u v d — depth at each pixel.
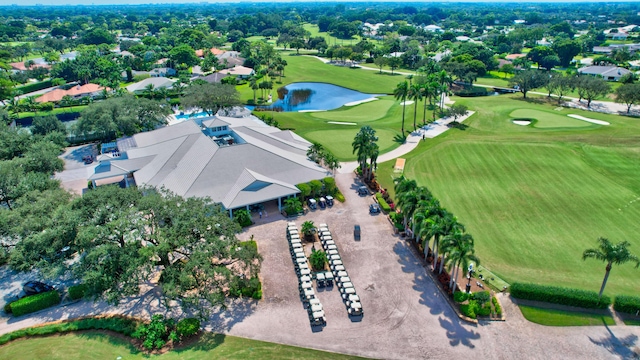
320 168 72.81
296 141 85.81
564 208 63.25
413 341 40.03
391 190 71.25
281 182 65.88
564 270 49.44
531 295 44.34
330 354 38.59
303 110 132.25
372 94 153.25
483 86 166.00
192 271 41.31
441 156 85.44
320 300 45.56
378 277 48.97
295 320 42.88
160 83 146.38
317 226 59.81
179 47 195.12
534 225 58.94
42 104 118.56
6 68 173.12
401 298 45.66
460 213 62.72
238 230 48.22
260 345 39.59
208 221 46.06
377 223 60.53
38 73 169.75
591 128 102.12
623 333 40.62
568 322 42.03
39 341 40.47
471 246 41.31
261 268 50.69
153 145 77.50
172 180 65.81
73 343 40.06
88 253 42.91
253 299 45.81
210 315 43.62
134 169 71.31
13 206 57.66
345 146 92.38
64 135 92.62
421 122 111.38
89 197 47.53
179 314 43.88
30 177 58.75
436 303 44.88
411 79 159.62
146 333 39.84
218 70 184.25
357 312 43.06
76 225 45.28
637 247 53.31
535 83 138.12
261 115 115.56
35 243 44.03
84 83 165.62
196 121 87.44
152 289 47.75
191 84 137.12
